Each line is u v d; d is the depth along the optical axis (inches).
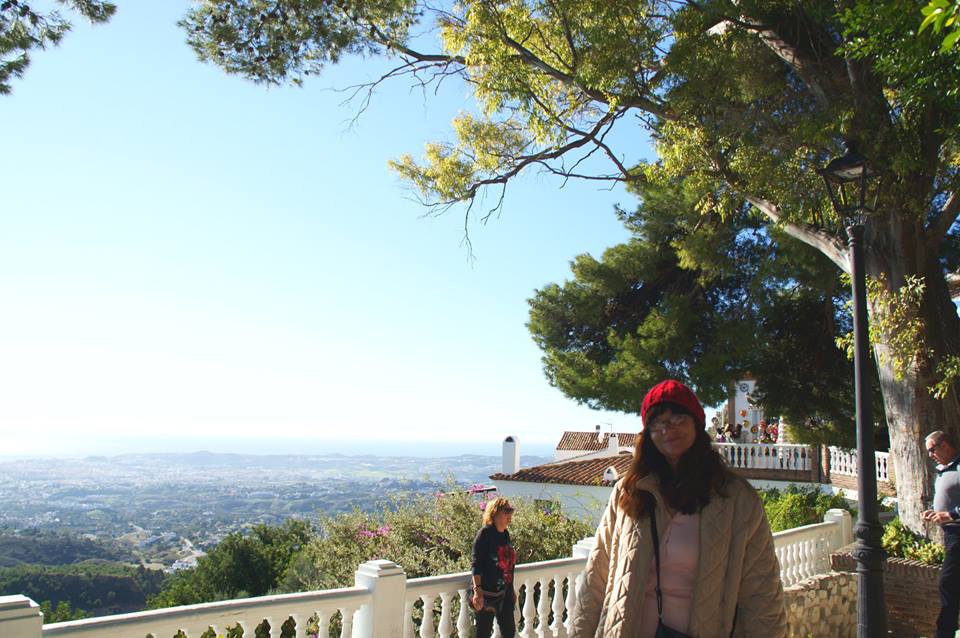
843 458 859.4
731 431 1064.8
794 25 498.3
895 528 415.8
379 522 475.8
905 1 331.6
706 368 745.0
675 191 783.1
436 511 458.3
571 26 531.8
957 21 175.5
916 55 348.5
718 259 762.2
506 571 248.4
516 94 518.3
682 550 120.4
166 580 956.0
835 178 289.9
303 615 194.7
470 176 618.2
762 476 940.0
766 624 117.5
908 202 433.1
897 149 431.2
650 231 845.2
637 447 131.1
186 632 171.8
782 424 978.1
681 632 116.9
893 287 451.5
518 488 1064.2
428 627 229.0
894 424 455.5
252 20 514.3
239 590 853.2
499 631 252.8
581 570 274.7
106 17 376.5
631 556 122.9
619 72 495.5
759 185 467.8
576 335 883.4
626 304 873.5
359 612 208.7
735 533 120.5
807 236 497.4
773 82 526.0
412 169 626.8
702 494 122.0
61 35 370.6
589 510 523.5
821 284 717.3
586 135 577.0
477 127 621.6
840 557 389.7
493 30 520.1
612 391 772.0
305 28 518.3
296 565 492.1
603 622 124.4
